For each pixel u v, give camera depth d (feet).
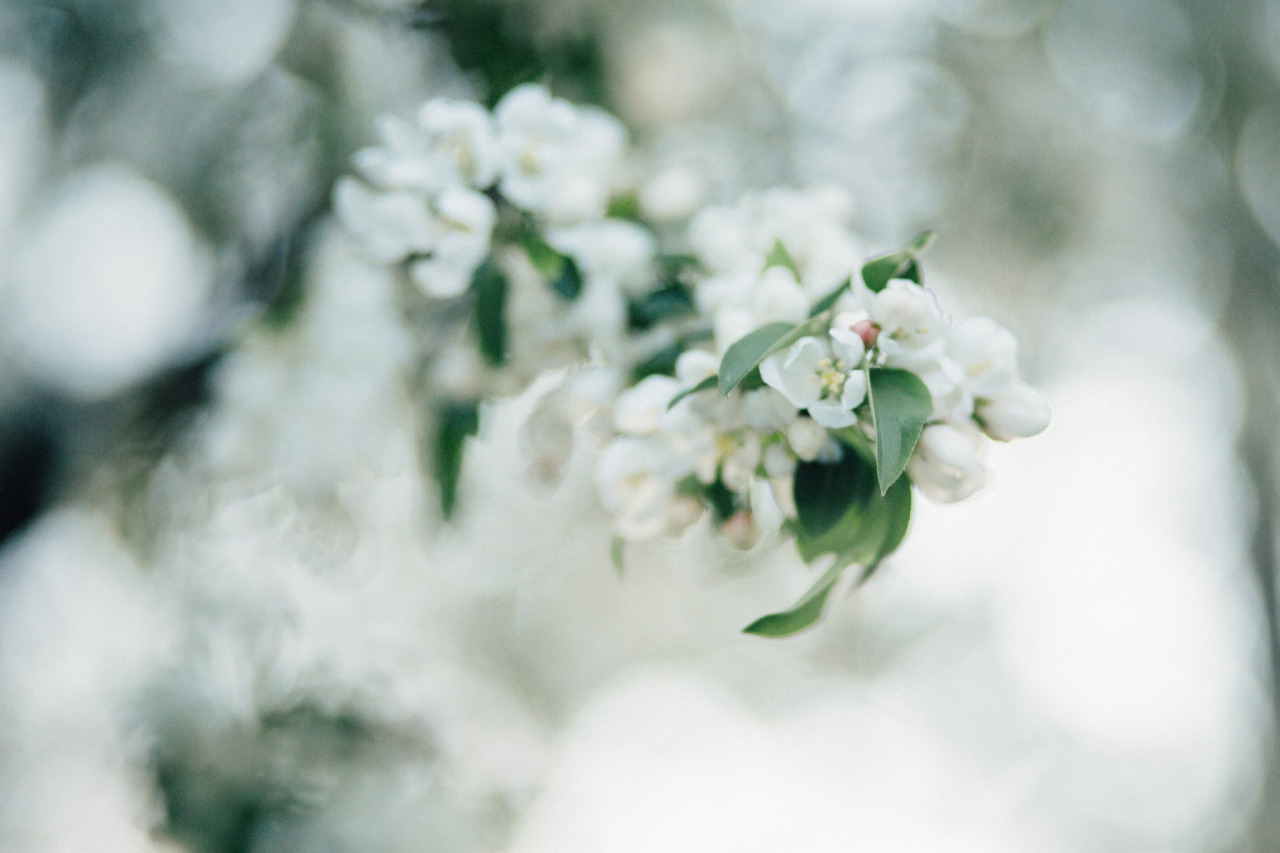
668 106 3.27
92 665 3.38
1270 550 6.30
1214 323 6.26
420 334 2.45
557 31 2.79
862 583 1.77
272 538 2.70
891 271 1.75
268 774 2.55
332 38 3.07
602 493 1.86
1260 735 7.19
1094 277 5.62
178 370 2.90
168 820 2.52
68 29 4.23
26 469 3.08
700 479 1.88
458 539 3.04
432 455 2.30
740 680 12.03
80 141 4.29
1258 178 5.81
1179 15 5.65
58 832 3.31
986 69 5.08
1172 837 9.58
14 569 3.40
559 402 2.09
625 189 2.22
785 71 4.92
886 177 4.76
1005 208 4.90
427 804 2.64
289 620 2.69
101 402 3.09
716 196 2.24
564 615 8.46
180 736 2.55
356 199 2.04
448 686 3.22
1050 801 10.56
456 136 2.04
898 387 1.67
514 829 2.98
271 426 2.45
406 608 5.22
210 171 3.25
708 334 1.95
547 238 2.05
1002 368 1.73
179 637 2.71
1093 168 5.28
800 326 1.70
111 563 3.29
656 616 7.59
